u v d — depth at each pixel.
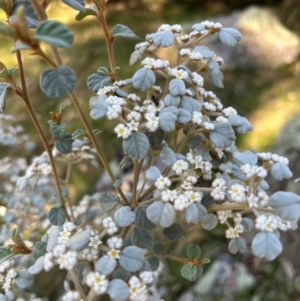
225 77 0.38
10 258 0.15
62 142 0.15
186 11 0.49
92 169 0.33
